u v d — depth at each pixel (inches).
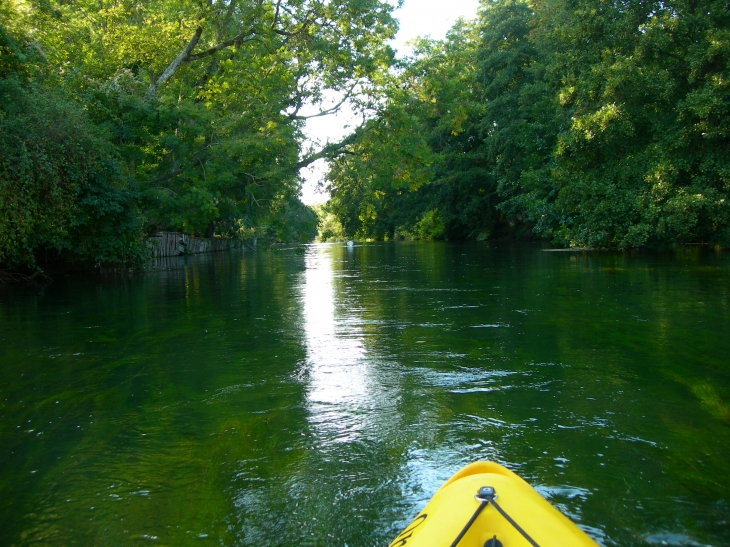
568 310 349.1
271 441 158.4
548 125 1109.7
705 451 146.5
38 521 120.6
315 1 845.8
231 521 119.0
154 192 712.4
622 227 824.3
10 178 491.8
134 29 822.5
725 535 109.8
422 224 2105.1
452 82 1043.9
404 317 340.2
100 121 701.3
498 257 866.8
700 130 719.1
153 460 148.4
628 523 114.3
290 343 277.4
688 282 465.4
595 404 182.1
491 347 259.0
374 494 128.1
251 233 1409.9
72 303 436.1
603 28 832.3
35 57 559.8
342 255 1137.4
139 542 112.3
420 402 186.9
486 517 74.9
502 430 161.8
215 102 857.5
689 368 219.8
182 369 234.8
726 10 753.6
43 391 209.2
